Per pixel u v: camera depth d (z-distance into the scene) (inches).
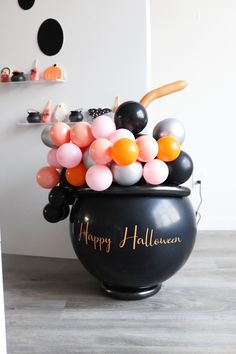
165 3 102.0
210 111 104.6
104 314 53.6
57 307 56.1
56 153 56.9
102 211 52.3
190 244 55.6
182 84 65.6
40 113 79.0
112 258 51.6
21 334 48.4
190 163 54.6
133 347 45.0
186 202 57.0
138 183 53.2
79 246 55.1
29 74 78.5
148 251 51.0
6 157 82.8
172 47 103.6
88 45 75.0
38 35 77.4
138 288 57.5
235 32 101.0
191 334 47.7
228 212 107.1
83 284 65.6
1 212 84.7
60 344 45.9
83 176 55.9
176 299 58.2
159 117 106.4
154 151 50.5
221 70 102.9
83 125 54.0
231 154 105.4
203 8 101.0
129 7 71.8
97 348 44.9
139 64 72.9
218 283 64.9
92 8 73.7
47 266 76.2
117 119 54.7
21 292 62.1
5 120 81.8
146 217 50.9
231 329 48.8
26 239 84.3
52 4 75.7
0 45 79.9
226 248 87.4
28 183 82.3
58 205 60.1
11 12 78.3
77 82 76.5
